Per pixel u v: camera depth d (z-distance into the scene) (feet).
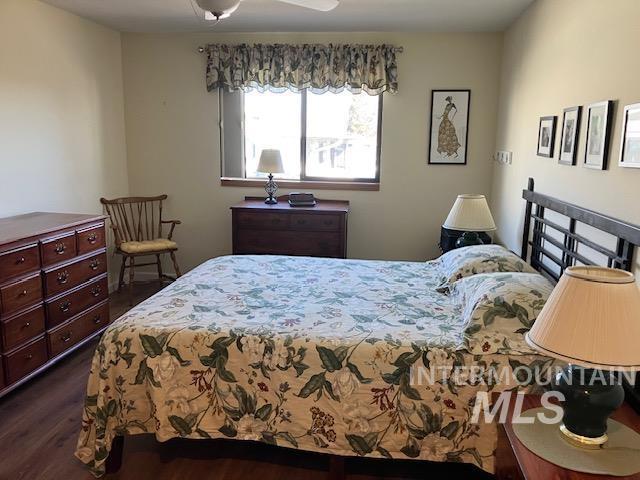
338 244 14.38
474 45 14.57
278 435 6.98
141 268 16.75
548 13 10.28
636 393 5.79
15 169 11.60
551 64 10.03
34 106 12.10
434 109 15.01
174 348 7.05
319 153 15.88
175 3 12.00
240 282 9.43
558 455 4.76
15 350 9.09
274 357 6.88
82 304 10.91
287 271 10.30
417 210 15.64
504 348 6.63
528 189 11.19
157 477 7.29
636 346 4.28
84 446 7.24
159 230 16.44
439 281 9.62
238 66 15.05
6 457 7.68
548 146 10.02
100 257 11.49
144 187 16.35
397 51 14.70
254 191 16.08
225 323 7.35
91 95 14.26
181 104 15.78
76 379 10.09
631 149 6.61
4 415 8.78
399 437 6.75
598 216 7.33
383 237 15.92
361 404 6.73
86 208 14.28
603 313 4.36
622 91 7.01
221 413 7.07
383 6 11.89
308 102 15.61
